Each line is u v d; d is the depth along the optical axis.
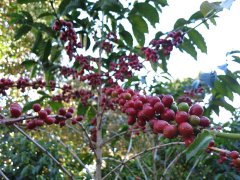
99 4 2.71
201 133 1.05
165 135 1.13
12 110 1.50
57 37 2.79
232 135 1.06
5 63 6.03
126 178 3.73
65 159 4.61
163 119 1.20
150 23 2.78
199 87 2.99
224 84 2.45
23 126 1.85
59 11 2.65
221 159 1.53
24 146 4.45
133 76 2.95
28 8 4.86
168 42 2.58
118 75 2.65
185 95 2.98
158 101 1.25
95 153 2.26
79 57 2.71
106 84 2.75
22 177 4.19
